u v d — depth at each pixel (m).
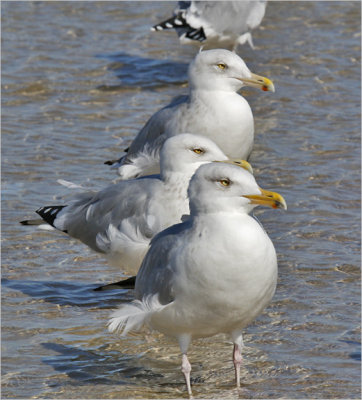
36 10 27.23
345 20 26.11
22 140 18.23
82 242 12.69
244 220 9.22
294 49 23.73
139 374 10.32
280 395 9.70
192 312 9.49
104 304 12.09
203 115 14.32
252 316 9.61
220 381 10.12
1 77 21.84
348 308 11.74
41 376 10.22
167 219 11.84
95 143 18.14
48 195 15.58
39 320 11.62
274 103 20.30
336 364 10.37
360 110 19.83
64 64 22.91
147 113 19.88
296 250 13.48
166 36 25.36
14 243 13.81
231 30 21.38
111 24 26.16
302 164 16.91
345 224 14.38
